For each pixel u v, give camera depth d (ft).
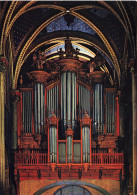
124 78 111.45
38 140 111.45
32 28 112.47
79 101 112.37
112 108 113.29
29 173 105.81
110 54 116.47
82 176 105.81
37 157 105.19
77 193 120.06
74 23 120.37
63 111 110.73
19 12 96.02
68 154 103.91
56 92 112.88
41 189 108.47
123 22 97.19
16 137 111.86
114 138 112.16
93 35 120.57
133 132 91.40
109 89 114.01
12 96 112.88
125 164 104.99
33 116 111.96
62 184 109.50
